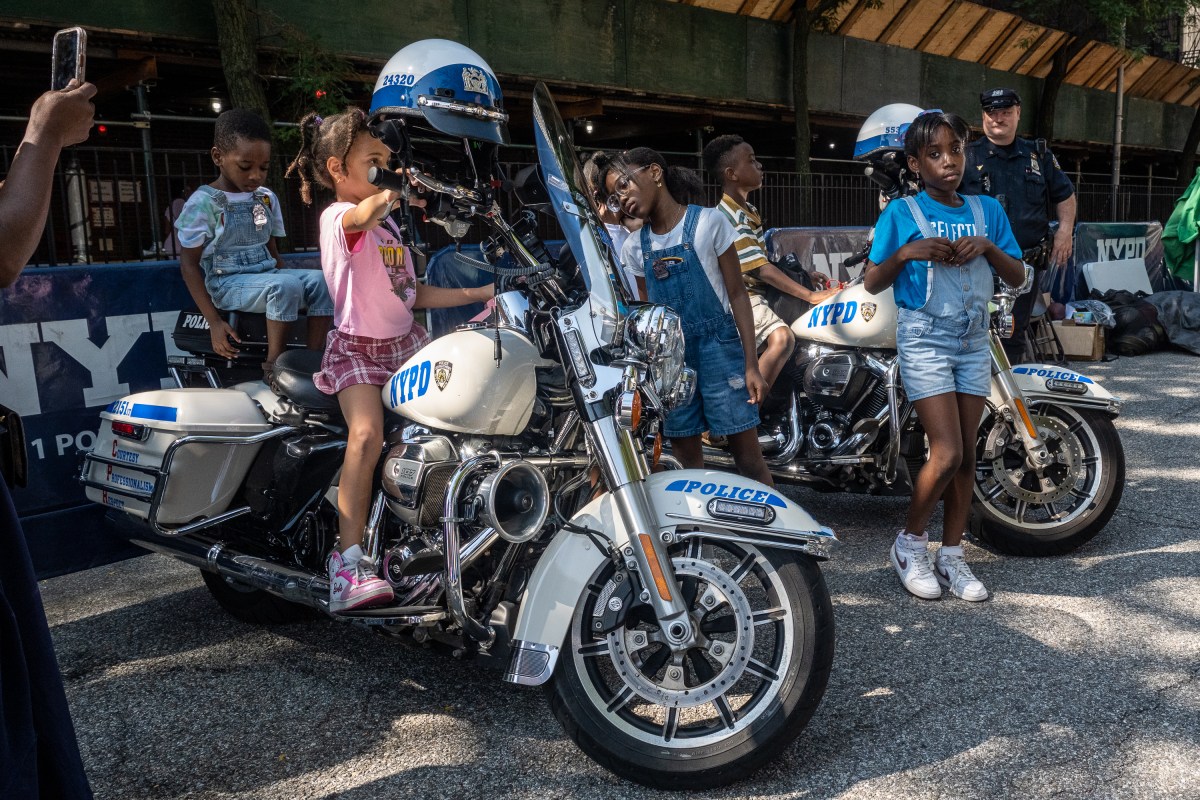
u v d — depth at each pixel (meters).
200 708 2.96
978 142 4.83
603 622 2.46
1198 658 3.06
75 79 1.69
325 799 2.46
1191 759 2.49
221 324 3.73
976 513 4.07
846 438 4.19
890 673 3.02
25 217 1.57
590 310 2.48
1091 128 20.59
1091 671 2.99
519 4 10.92
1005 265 3.35
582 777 2.53
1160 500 4.72
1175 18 21.20
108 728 2.85
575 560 2.46
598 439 2.46
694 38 12.88
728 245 3.34
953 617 3.44
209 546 3.13
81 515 4.14
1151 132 22.64
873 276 3.47
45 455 4.02
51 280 3.99
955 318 3.38
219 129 4.06
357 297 2.88
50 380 4.01
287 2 9.12
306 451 3.06
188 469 3.08
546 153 2.52
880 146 4.59
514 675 2.41
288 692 3.05
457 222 2.42
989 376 3.51
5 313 3.87
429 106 2.37
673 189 4.07
